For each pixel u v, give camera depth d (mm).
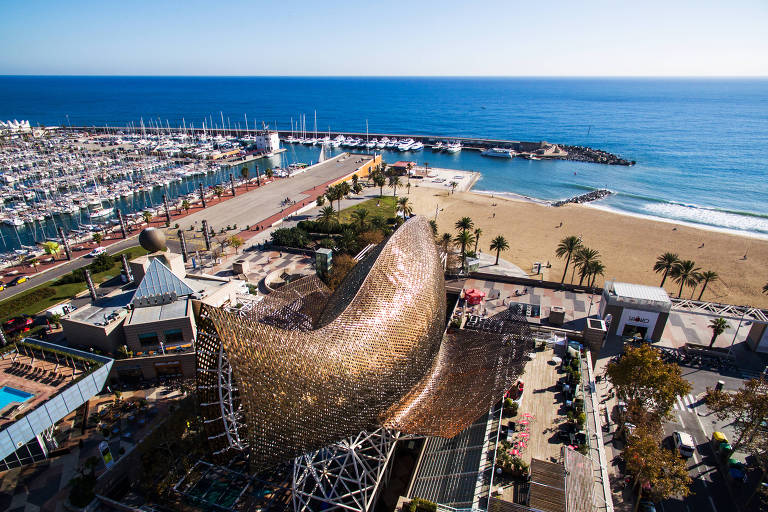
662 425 58031
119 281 85250
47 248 110312
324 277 92312
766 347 73375
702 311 79750
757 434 51625
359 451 44719
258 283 97375
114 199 169750
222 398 38938
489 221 148375
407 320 49094
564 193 189250
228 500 43812
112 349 66875
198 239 124375
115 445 53344
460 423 44375
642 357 53219
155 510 44156
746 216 156625
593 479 40250
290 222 137750
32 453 50875
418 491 43688
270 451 37094
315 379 39375
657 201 175625
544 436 47469
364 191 179750
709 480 50250
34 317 82750
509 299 89562
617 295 76312
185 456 47906
